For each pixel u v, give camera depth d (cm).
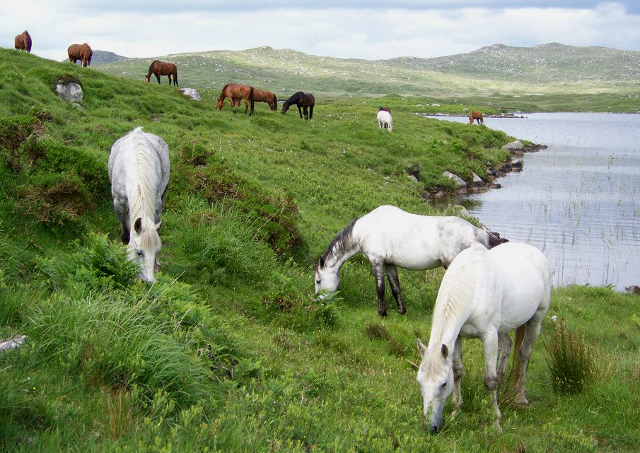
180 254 1084
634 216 2789
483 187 3672
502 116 11688
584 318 1358
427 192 3284
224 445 412
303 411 502
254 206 1372
